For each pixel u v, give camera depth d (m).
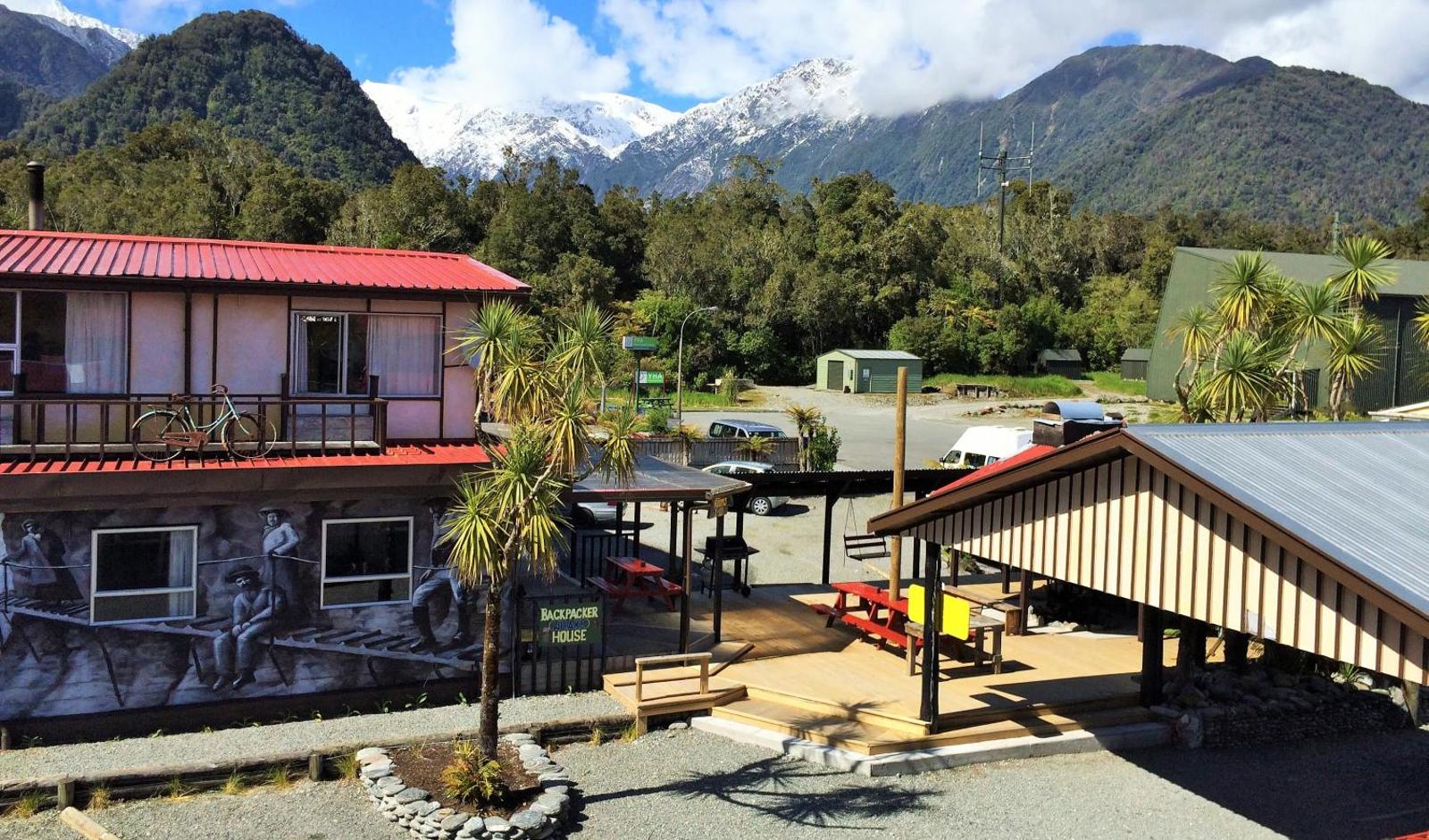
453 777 10.16
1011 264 96.06
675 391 64.00
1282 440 10.77
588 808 10.53
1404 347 43.69
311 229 84.38
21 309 12.36
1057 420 19.02
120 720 11.73
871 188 99.69
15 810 9.88
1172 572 9.23
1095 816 10.72
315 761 10.97
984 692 13.53
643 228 99.25
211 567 12.05
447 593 13.23
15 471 10.95
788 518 27.48
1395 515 8.75
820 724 12.48
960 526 11.83
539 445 10.03
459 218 93.81
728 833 10.04
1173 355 54.00
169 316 12.93
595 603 13.85
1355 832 10.47
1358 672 14.55
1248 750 12.93
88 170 91.50
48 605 11.40
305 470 12.10
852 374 66.06
